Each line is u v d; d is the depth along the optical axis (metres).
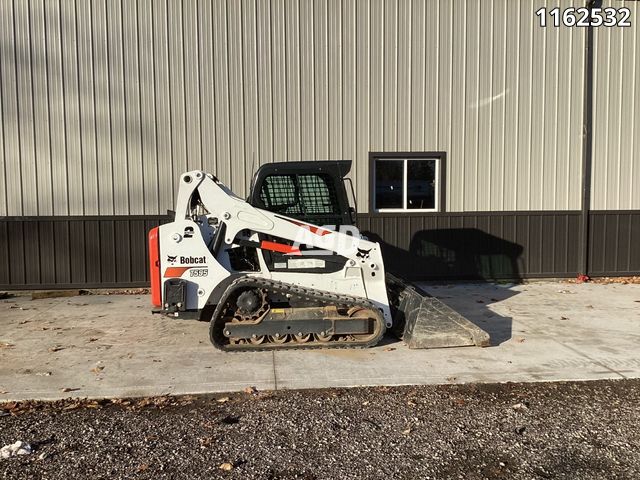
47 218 9.15
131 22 9.12
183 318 5.94
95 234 9.27
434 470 3.32
